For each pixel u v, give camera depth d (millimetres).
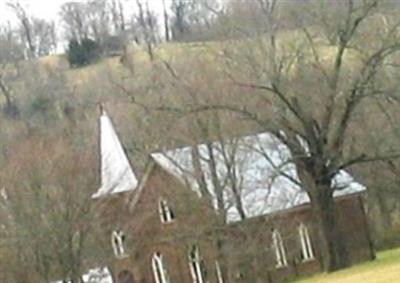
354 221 72812
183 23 96500
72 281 58656
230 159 64500
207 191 66125
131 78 78125
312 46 53812
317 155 56188
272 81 53812
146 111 62219
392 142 62406
